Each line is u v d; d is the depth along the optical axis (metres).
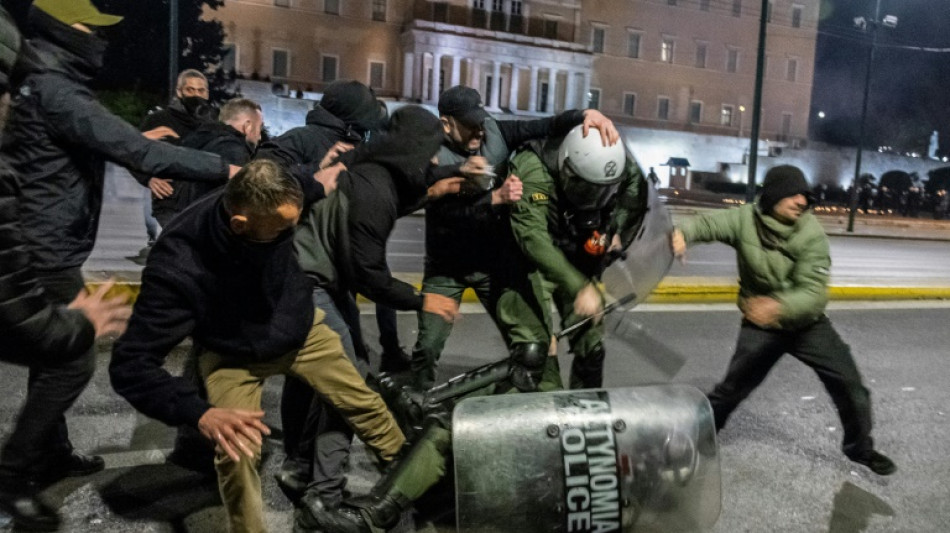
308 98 42.12
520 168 3.33
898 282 10.43
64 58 2.86
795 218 3.53
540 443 2.61
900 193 42.91
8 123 2.79
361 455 3.84
